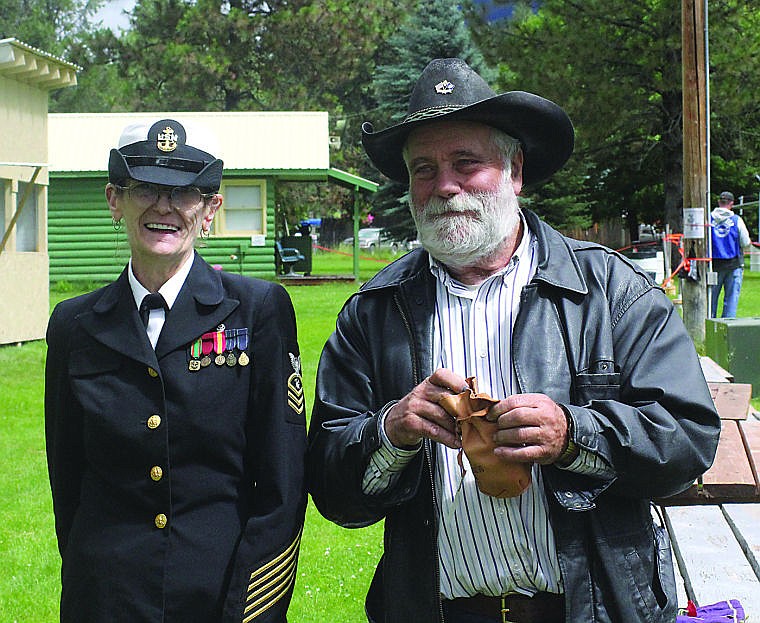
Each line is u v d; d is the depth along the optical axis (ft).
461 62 8.62
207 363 8.41
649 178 91.25
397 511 8.48
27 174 40.14
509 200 8.46
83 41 154.30
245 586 8.05
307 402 26.81
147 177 8.21
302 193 133.39
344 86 144.66
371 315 8.80
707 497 14.25
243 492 8.51
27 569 15.89
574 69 75.72
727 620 10.00
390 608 8.41
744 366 27.61
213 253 73.61
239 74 136.77
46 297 41.86
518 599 8.18
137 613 8.04
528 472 7.60
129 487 8.27
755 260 84.02
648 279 8.46
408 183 9.73
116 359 8.46
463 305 8.51
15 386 31.68
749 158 85.10
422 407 7.68
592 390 7.91
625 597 7.77
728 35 72.18
